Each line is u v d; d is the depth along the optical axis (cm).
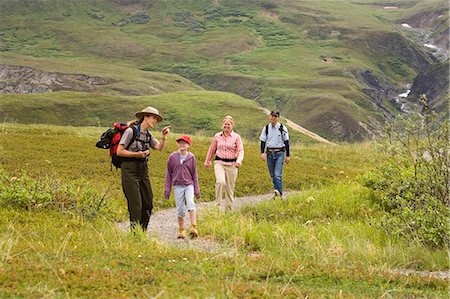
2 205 1673
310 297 902
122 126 1416
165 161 3000
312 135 13912
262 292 893
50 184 1864
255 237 1484
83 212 1702
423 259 1339
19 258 1009
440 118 1603
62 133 3866
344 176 3027
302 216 1909
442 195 1582
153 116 1414
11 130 3762
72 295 821
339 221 1766
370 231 1617
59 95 17338
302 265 1122
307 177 2889
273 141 2161
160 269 1033
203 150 3466
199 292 866
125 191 1416
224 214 1777
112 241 1287
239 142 1914
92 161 2823
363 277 1070
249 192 2539
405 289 1021
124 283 895
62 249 1116
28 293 805
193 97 18075
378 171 2042
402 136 1778
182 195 1572
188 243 1384
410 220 1492
